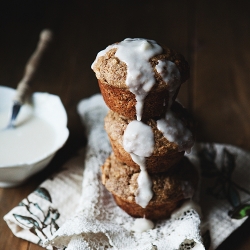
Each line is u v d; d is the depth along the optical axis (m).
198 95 0.67
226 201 0.49
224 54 0.74
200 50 0.75
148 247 0.42
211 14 0.82
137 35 0.77
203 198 0.49
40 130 0.55
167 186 0.45
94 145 0.54
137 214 0.46
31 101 0.56
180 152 0.44
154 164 0.44
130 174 0.45
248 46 0.76
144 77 0.40
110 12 0.81
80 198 0.47
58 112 0.55
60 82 0.68
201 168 0.53
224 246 0.45
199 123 0.62
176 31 0.78
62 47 0.74
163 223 0.46
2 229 0.46
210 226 0.46
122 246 0.43
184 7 0.83
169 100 0.42
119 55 0.41
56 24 0.78
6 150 0.52
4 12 0.79
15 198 0.50
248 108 0.65
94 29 0.77
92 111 0.59
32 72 0.58
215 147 0.56
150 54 0.41
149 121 0.43
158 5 0.83
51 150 0.49
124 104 0.42
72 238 0.43
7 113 0.57
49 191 0.49
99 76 0.41
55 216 0.46
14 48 0.73
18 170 0.47
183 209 0.46
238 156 0.55
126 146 0.42
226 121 0.63
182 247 0.43
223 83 0.69
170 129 0.42
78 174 0.51
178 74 0.41
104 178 0.46
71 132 0.60
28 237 0.45
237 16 0.82
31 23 0.78
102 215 0.46
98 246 0.43
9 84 0.66
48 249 0.44
